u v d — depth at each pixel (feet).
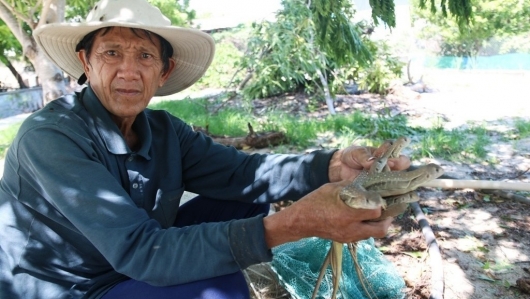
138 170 6.09
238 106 34.78
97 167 5.15
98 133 5.75
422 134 22.63
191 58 7.48
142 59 6.01
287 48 27.63
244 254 4.65
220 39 64.23
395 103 33.78
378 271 8.05
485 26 66.13
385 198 4.66
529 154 18.17
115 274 5.70
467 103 32.83
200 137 7.47
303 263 7.98
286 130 23.45
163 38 6.36
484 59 68.64
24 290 5.55
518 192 13.58
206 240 4.71
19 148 5.34
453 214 12.12
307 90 35.73
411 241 10.33
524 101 32.48
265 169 7.04
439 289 8.09
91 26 5.74
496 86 41.55
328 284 7.55
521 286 8.40
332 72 33.09
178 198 6.71
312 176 6.58
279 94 38.09
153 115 7.04
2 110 50.78
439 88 40.93
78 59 7.32
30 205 5.47
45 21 22.70
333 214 4.35
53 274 5.62
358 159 6.11
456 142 19.35
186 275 4.72
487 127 24.13
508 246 10.24
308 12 27.17
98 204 4.89
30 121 5.50
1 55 60.03
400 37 67.05
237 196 7.18
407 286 8.54
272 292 8.13
